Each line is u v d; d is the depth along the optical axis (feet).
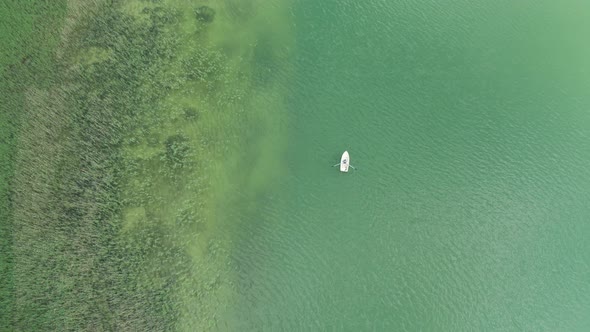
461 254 107.96
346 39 115.55
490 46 117.70
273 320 102.53
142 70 107.76
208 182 106.32
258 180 107.96
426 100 113.70
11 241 99.71
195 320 100.68
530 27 119.55
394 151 110.93
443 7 118.73
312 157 109.81
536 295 106.52
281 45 113.80
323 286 104.78
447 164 110.93
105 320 98.68
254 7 114.21
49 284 99.04
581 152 112.98
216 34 112.06
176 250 102.73
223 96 109.60
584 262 108.68
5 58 105.09
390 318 104.42
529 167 111.55
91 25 107.96
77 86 105.29
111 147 104.78
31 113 103.81
